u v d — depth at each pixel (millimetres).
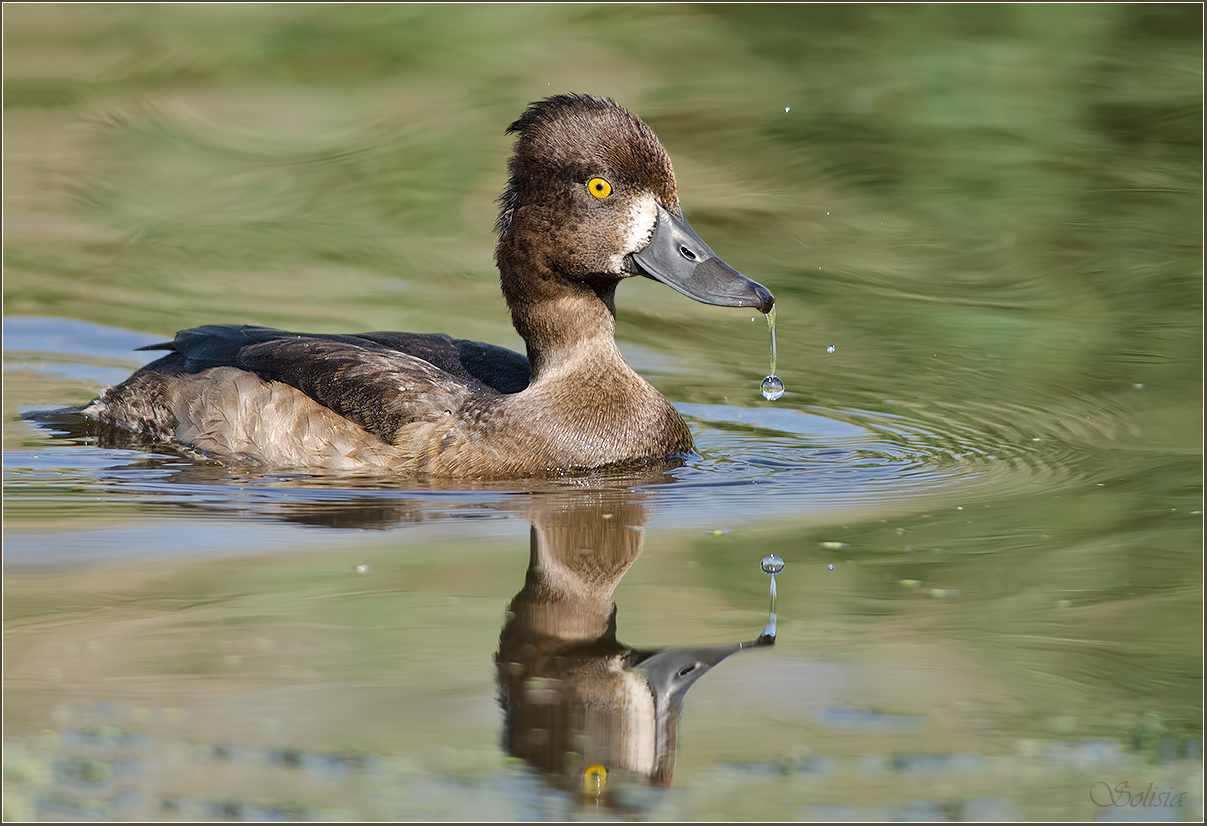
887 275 16109
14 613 8273
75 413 12992
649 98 20750
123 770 6574
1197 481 10781
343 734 6902
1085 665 7695
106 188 18500
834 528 9891
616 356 11727
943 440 12234
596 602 8508
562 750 6801
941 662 7715
